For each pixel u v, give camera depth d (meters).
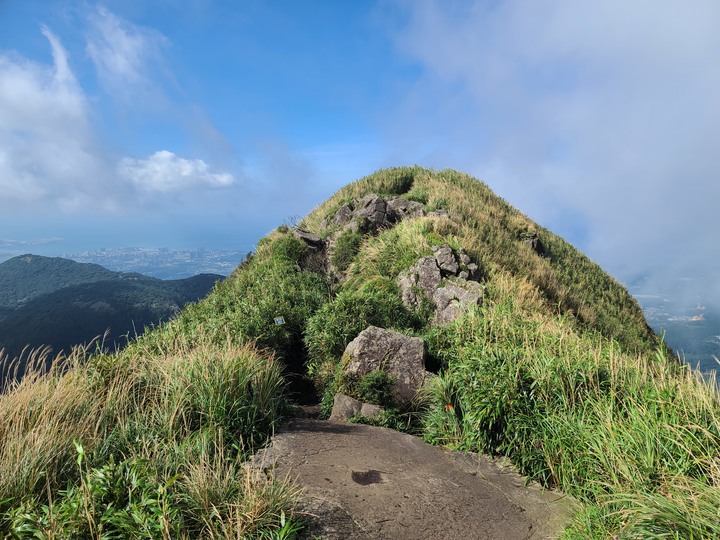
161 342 7.94
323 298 12.55
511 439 4.99
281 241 17.67
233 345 7.67
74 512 2.76
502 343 6.68
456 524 3.65
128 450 4.05
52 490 3.35
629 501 3.38
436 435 5.85
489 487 4.45
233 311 11.46
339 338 8.84
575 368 5.25
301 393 8.75
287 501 3.28
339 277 16.17
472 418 5.27
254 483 3.33
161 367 5.50
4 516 2.91
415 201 20.69
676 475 3.32
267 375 5.99
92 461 3.70
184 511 3.05
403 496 3.95
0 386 4.29
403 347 7.35
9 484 3.17
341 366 7.43
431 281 11.80
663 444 3.73
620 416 4.36
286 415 6.02
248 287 13.44
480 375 5.53
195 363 5.60
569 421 4.73
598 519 3.56
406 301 11.49
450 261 12.33
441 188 23.41
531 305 11.16
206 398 4.97
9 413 4.00
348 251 16.75
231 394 5.15
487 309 9.18
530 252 18.84
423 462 4.89
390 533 3.35
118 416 4.42
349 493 3.82
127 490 3.08
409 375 7.07
